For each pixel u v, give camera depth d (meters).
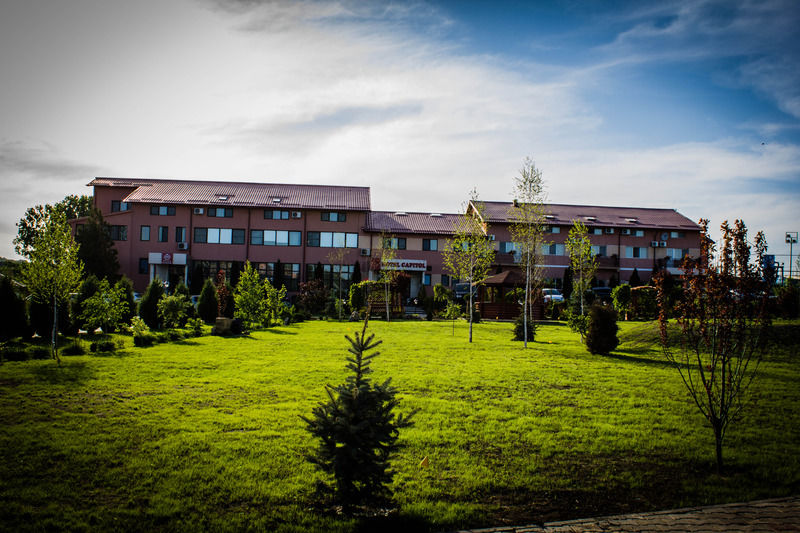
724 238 6.45
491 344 17.83
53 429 6.99
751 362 13.27
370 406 5.07
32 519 4.67
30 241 12.62
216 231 44.19
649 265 48.06
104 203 47.97
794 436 7.48
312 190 48.78
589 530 4.71
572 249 26.44
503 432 7.42
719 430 6.27
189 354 13.78
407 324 27.08
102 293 17.94
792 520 4.93
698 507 5.23
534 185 18.89
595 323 15.38
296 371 11.54
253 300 22.41
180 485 5.46
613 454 6.68
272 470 5.90
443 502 5.26
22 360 12.09
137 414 7.84
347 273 45.25
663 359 14.30
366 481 4.91
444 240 46.62
